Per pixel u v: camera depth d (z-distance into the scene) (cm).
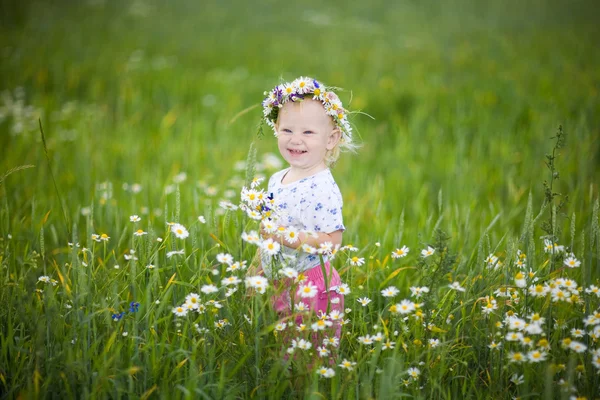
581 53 1075
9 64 899
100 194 437
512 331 243
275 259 243
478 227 407
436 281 242
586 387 227
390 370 215
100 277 271
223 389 224
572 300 242
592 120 604
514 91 763
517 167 522
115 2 1600
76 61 960
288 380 224
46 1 1546
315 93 256
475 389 236
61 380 221
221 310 257
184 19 1476
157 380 230
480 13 1642
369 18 1574
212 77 888
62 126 636
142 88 817
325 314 244
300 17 1527
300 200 260
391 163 543
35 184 448
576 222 378
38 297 262
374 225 380
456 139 605
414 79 887
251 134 618
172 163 522
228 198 433
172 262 284
